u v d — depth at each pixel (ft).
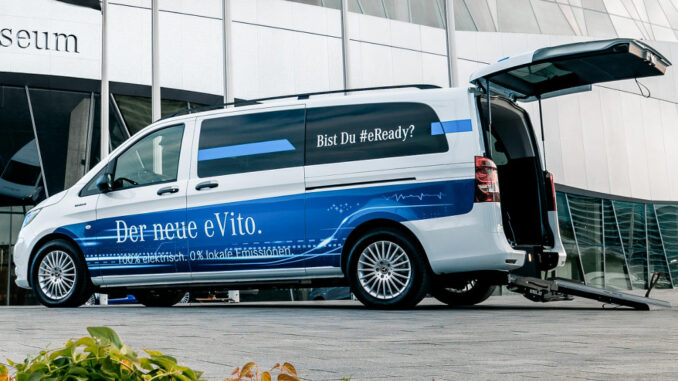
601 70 24.45
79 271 27.94
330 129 24.86
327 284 24.98
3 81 68.74
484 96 24.09
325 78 81.00
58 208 28.58
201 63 76.02
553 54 22.76
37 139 69.31
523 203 25.68
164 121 27.71
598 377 9.45
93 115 71.36
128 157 27.86
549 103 93.91
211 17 77.05
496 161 25.20
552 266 25.99
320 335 15.52
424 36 86.53
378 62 83.51
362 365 10.83
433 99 23.86
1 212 68.18
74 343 4.52
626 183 97.96
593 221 93.97
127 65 72.84
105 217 27.61
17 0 69.92
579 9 99.19
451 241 22.93
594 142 96.27
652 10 107.76
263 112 25.95
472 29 89.45
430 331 16.33
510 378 9.44
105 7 52.19
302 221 24.72
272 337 15.14
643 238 97.45
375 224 24.21
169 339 14.80
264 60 78.28
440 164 23.27
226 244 25.72
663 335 15.15
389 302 23.80
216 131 26.48
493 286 27.22
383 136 24.16
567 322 18.70
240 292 65.16
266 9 79.10
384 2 85.05
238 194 25.62
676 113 104.22
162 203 26.71
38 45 70.03
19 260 29.09
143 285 27.27
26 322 19.76
